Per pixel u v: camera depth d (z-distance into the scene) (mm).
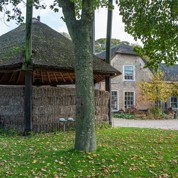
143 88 25203
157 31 8633
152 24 8570
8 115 11102
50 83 16375
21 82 15680
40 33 12695
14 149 7586
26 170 5652
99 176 5312
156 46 8898
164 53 9000
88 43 6875
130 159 6426
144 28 8695
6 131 10891
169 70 30422
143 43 9070
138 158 6539
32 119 10492
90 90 6910
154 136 9969
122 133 10820
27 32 9992
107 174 5422
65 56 11719
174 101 28859
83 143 6863
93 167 5836
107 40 13492
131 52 27328
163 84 24781
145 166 5938
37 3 8094
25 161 6312
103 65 12836
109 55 13531
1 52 12242
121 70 27141
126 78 27375
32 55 10422
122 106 26922
